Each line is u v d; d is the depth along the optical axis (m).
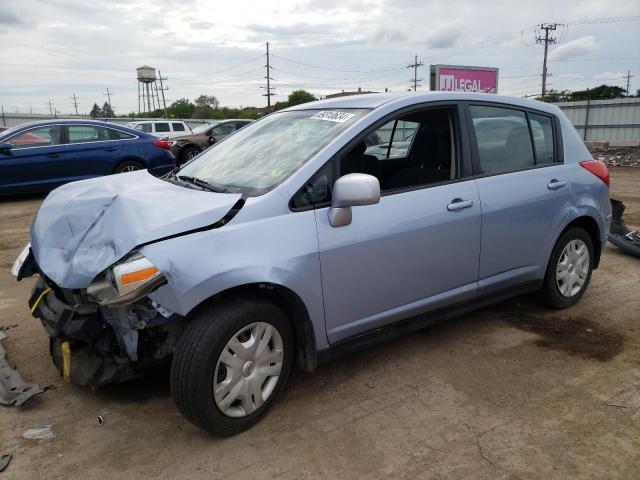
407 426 2.95
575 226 4.50
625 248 6.16
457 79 16.02
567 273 4.47
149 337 2.91
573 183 4.28
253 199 2.89
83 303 2.82
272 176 3.11
